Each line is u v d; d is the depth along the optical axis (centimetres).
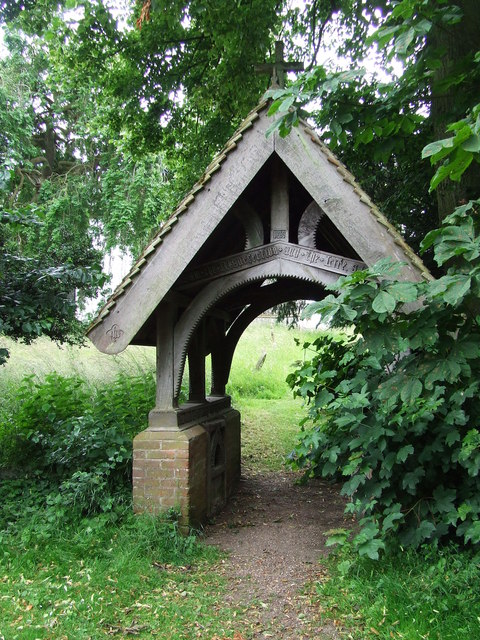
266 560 485
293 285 755
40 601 378
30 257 596
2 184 543
